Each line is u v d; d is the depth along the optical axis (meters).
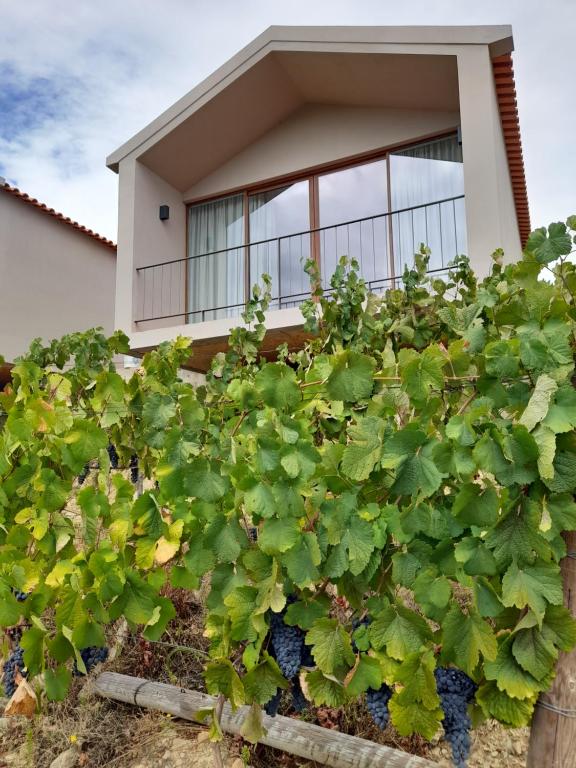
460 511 1.16
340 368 1.45
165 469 1.64
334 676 1.34
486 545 1.18
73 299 11.27
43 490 2.05
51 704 2.32
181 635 2.62
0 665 2.34
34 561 2.14
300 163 7.79
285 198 8.00
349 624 1.45
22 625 2.22
